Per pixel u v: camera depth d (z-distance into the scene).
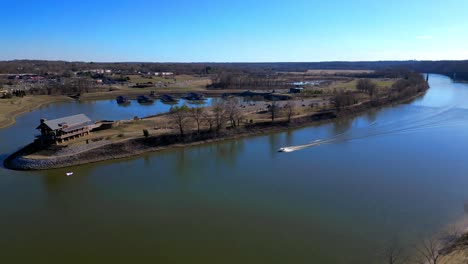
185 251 55.91
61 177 88.56
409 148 109.19
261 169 92.75
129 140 108.62
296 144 116.06
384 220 63.94
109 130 121.69
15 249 57.53
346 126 141.62
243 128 130.62
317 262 52.22
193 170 93.06
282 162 98.25
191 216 67.56
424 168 90.75
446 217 64.38
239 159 101.81
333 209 68.75
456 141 115.75
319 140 120.62
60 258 54.88
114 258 54.53
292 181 83.75
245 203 72.50
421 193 75.44
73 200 75.50
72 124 109.00
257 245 57.16
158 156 105.81
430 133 127.19
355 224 62.88
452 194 74.62
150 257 54.59
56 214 69.31
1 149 109.62
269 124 136.62
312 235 59.69
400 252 53.53
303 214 67.06
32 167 92.69
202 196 76.38
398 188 78.31
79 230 63.16
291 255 54.12
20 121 156.88
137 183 84.44
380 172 88.50
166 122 134.62
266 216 66.75
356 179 84.19
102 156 100.75
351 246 56.09
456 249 52.38
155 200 74.88
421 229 60.31
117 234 61.59
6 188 81.81
